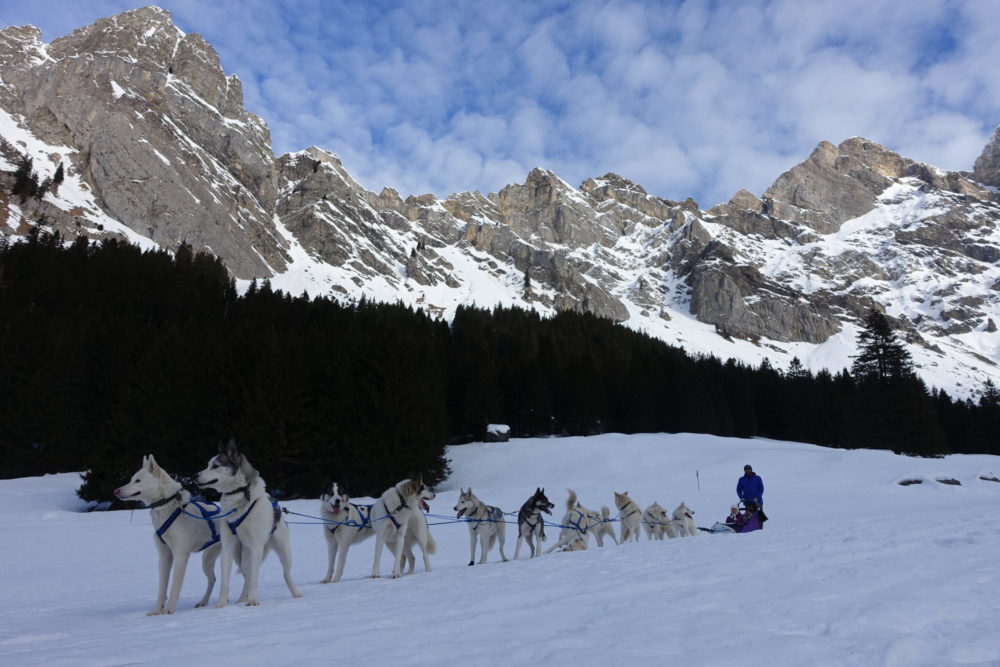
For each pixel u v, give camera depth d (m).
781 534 12.30
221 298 64.75
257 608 7.40
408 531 11.36
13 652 5.18
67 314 50.84
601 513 15.56
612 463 48.12
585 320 102.44
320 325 58.31
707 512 26.42
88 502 34.56
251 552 7.92
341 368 42.84
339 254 177.00
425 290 186.75
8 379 41.38
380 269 185.88
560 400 68.62
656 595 6.23
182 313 56.28
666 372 82.38
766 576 6.85
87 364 45.28
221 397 39.75
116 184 130.00
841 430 81.69
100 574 13.25
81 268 60.34
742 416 86.19
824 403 85.75
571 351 79.31
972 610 4.65
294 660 4.37
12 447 40.28
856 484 38.00
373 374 43.06
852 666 3.47
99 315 48.91
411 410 42.75
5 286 51.72
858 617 4.54
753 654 3.78
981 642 3.78
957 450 88.81
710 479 40.84
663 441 54.84
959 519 12.95
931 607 4.75
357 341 45.28
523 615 5.73
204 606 8.11
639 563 9.23
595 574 8.40
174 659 4.51
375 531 10.84
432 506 30.98
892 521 13.76
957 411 90.31
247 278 140.50
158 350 39.78
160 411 37.84
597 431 71.69
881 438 70.38
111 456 36.31
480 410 57.25
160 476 7.70
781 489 35.59
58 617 7.68
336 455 41.22
